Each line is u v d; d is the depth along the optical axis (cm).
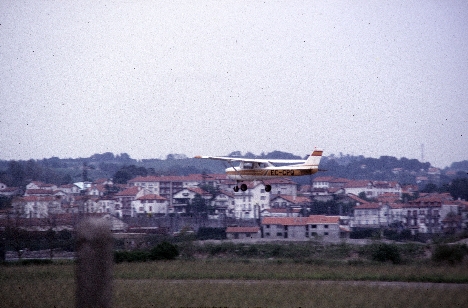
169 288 10600
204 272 12850
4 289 10725
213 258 16588
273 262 14788
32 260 15162
